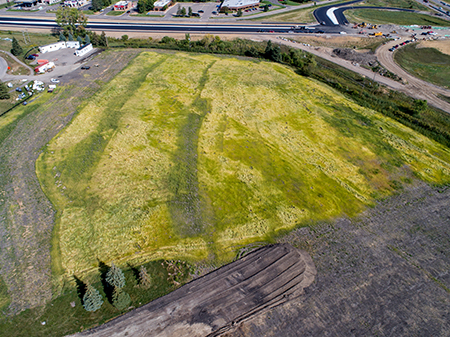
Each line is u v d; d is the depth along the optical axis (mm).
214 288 34000
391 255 38750
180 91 69312
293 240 40094
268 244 39406
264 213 43531
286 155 53375
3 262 36281
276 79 75500
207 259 37406
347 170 51250
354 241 40375
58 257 36938
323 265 37156
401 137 59000
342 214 44125
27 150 51969
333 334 30516
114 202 43750
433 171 52031
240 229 41188
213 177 48500
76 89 68312
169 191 45875
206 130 58031
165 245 38750
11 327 30562
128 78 73125
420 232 41906
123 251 37875
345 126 60969
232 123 60188
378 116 64500
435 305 33531
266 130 58750
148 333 29891
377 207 45438
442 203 46406
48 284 34281
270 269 36000
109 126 57656
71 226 40438
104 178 47312
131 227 40656
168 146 53906
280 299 33219
